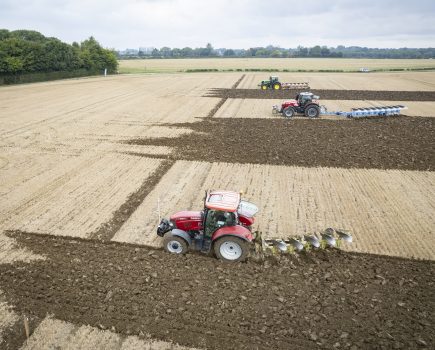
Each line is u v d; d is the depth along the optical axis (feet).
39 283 34.88
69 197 53.93
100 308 31.68
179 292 33.50
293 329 29.50
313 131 88.53
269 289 33.94
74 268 37.17
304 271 36.63
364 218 47.67
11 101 130.62
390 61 532.32
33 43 207.41
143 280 35.12
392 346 27.78
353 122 98.48
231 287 34.09
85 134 86.79
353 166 65.77
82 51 245.24
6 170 64.39
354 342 28.25
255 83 190.60
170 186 57.77
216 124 96.43
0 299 32.83
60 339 28.76
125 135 85.92
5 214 48.80
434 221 46.73
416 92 155.12
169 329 29.58
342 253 39.88
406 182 58.90
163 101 131.75
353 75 236.84
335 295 33.24
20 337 28.96
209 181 59.62
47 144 79.10
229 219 36.83
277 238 40.52
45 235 43.75
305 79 210.18
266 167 65.41
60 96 142.51
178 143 79.61
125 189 56.80
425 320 30.27
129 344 28.30
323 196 54.08
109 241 42.34
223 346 28.07
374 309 31.53
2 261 38.52
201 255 39.22
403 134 85.56
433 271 36.96
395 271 36.88
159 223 44.45
